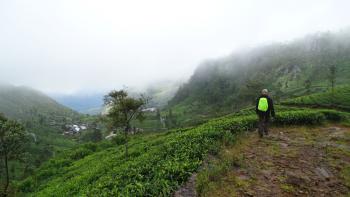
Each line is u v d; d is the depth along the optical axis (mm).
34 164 136500
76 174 37281
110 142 66188
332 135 22531
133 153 31688
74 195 21672
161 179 13094
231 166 14648
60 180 37469
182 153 17031
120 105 33125
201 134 20812
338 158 16359
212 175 13305
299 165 15117
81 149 62312
